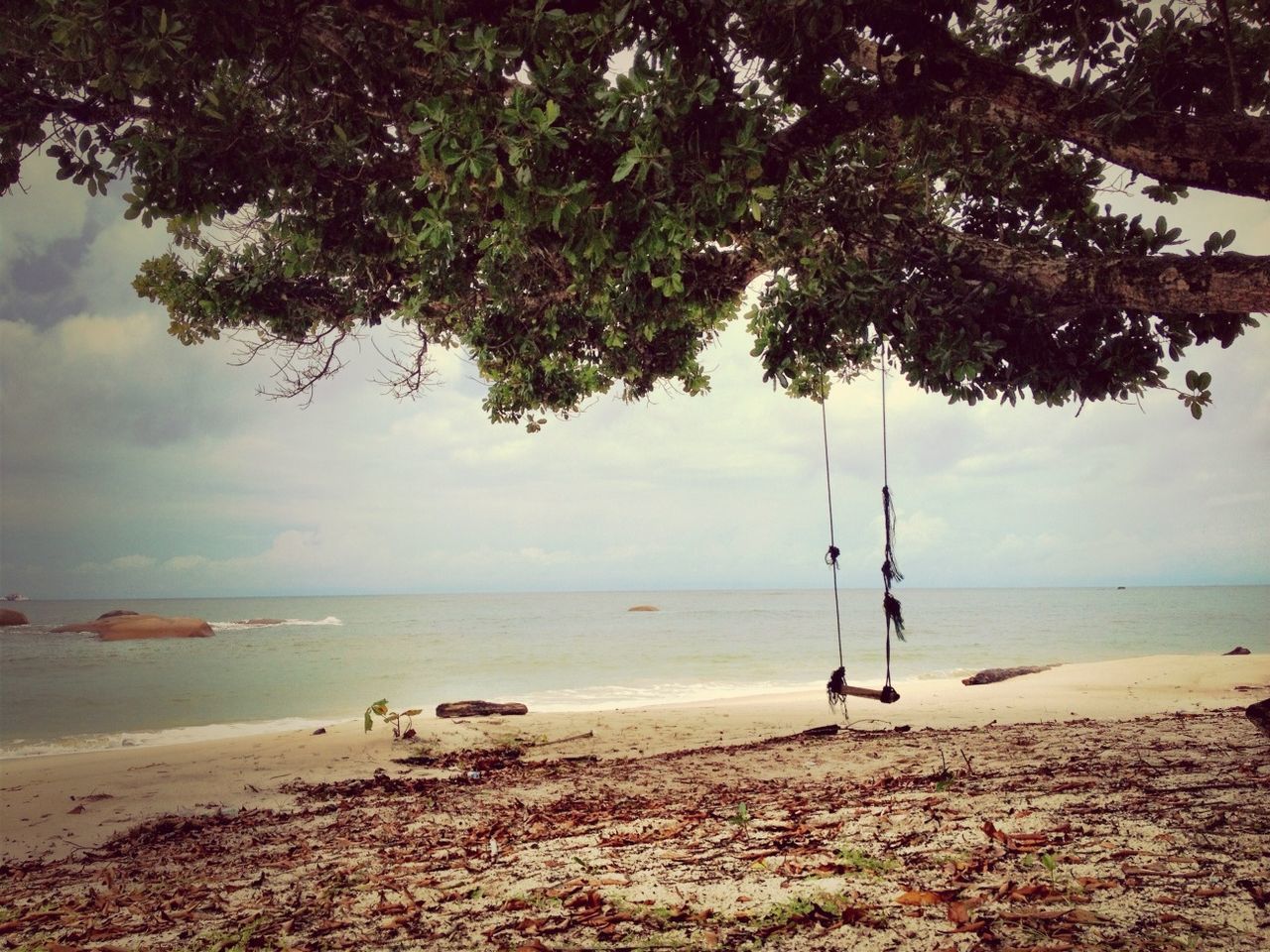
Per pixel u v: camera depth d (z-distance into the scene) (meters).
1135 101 4.81
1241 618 72.94
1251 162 4.82
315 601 181.62
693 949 2.79
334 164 6.14
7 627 47.81
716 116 4.65
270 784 9.44
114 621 45.88
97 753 12.47
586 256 5.32
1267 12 5.54
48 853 6.76
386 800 8.23
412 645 43.72
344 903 4.05
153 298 10.28
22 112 5.80
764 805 5.94
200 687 24.23
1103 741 8.17
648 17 4.60
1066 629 56.09
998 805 4.76
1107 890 2.97
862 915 2.92
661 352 10.90
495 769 10.09
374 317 9.91
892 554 7.26
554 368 10.63
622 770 9.14
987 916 2.79
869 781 6.92
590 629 63.38
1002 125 5.86
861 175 6.97
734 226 6.25
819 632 56.38
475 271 8.70
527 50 4.79
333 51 5.57
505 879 4.18
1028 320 6.48
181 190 5.65
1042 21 5.85
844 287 7.11
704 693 21.33
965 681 20.17
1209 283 5.29
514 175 4.74
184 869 5.66
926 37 4.91
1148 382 6.60
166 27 4.56
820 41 4.86
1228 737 7.71
